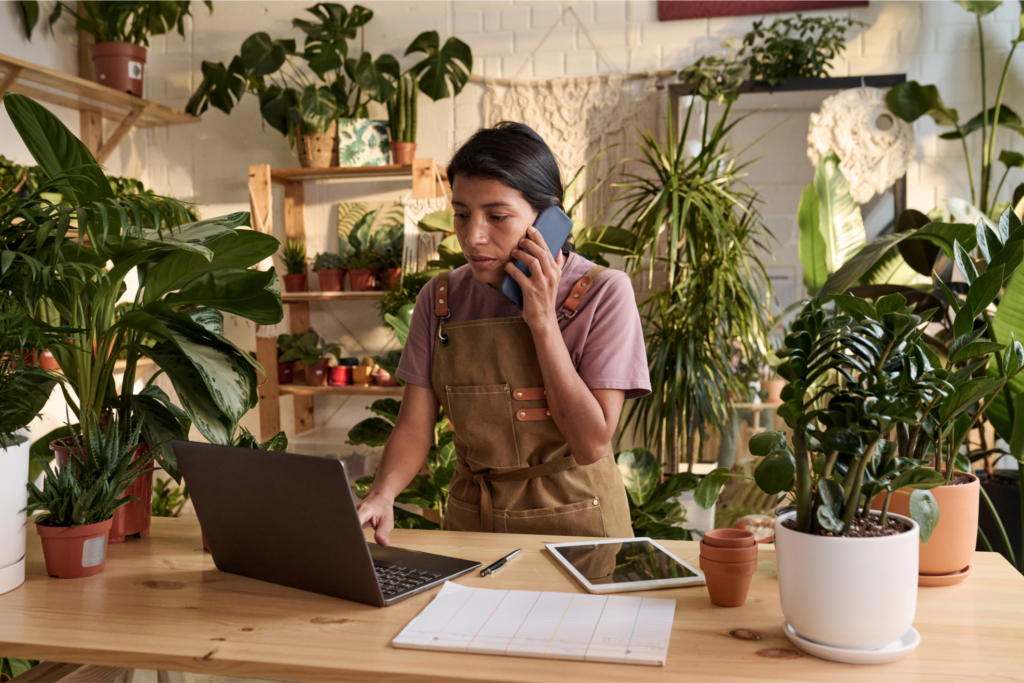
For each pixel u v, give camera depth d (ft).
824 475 2.94
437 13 13.12
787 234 11.75
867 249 6.20
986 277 3.82
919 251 8.19
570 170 12.69
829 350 2.98
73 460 4.08
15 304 4.30
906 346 2.85
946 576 3.55
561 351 4.48
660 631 3.03
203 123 13.82
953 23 11.76
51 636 3.13
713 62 11.70
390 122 12.65
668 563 3.88
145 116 12.91
